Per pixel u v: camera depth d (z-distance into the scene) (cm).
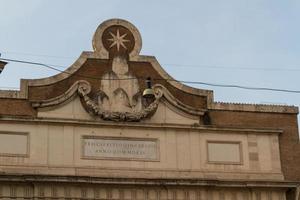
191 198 3706
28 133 3638
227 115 3900
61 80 3747
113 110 3744
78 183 3575
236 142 3875
